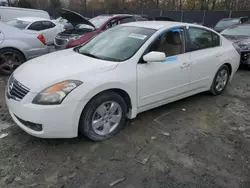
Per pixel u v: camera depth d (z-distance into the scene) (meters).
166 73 3.41
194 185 2.34
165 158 2.71
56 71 2.79
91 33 6.79
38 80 2.66
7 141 2.89
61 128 2.60
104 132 2.99
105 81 2.77
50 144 2.87
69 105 2.56
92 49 3.59
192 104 4.24
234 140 3.15
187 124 3.51
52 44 9.47
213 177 2.45
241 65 6.86
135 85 3.08
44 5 33.97
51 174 2.40
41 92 2.54
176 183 2.35
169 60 3.48
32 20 9.18
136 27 3.71
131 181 2.35
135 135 3.14
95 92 2.71
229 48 4.62
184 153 2.82
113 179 2.37
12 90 2.79
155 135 3.17
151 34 3.39
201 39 4.07
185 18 22.08
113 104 2.97
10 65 5.53
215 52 4.26
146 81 3.19
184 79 3.75
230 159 2.75
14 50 5.46
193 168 2.57
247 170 2.58
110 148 2.85
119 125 3.13
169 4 30.77
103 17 7.87
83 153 2.73
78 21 7.30
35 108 2.50
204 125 3.51
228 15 20.22
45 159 2.61
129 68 3.03
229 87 5.29
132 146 2.90
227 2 26.14
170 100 3.70
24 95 2.59
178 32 3.67
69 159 2.62
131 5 32.12
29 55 5.70
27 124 2.64
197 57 3.89
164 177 2.42
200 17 21.41
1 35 5.30
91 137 2.88
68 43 6.51
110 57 3.21
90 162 2.59
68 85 2.59
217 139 3.15
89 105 2.73
